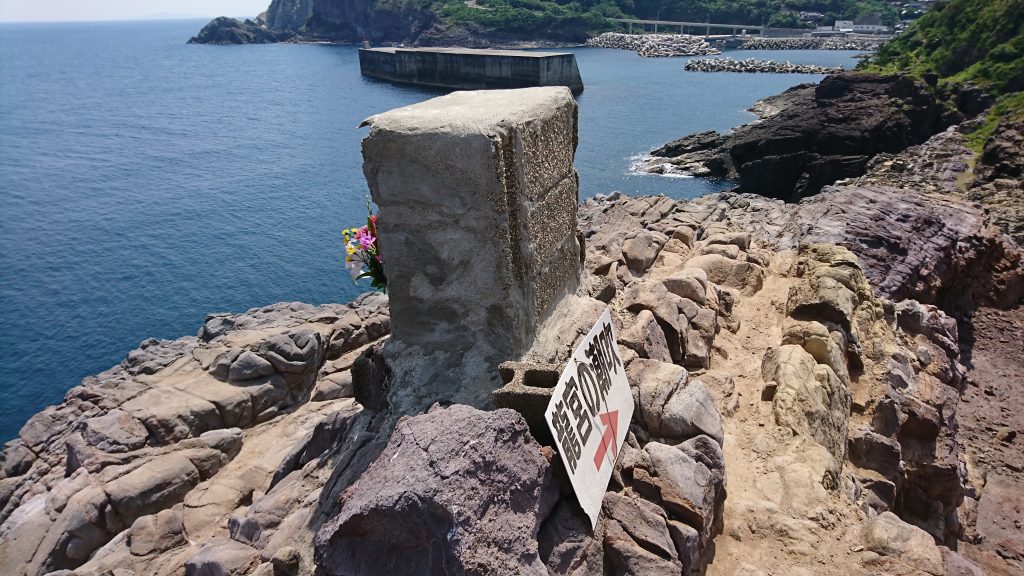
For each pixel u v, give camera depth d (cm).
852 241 1316
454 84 8362
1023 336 1491
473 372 592
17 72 12862
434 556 375
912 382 911
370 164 574
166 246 3641
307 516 534
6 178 5019
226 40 17938
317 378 1026
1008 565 903
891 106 4666
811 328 816
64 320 2878
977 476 1077
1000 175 3164
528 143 562
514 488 407
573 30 13200
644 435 601
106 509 750
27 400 2364
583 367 513
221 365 974
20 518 781
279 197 4397
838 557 528
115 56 16000
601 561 456
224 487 762
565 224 665
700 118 6116
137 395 945
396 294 615
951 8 5859
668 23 13875
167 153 5688
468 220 563
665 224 1162
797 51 12088
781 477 605
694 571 489
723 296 902
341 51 14038
